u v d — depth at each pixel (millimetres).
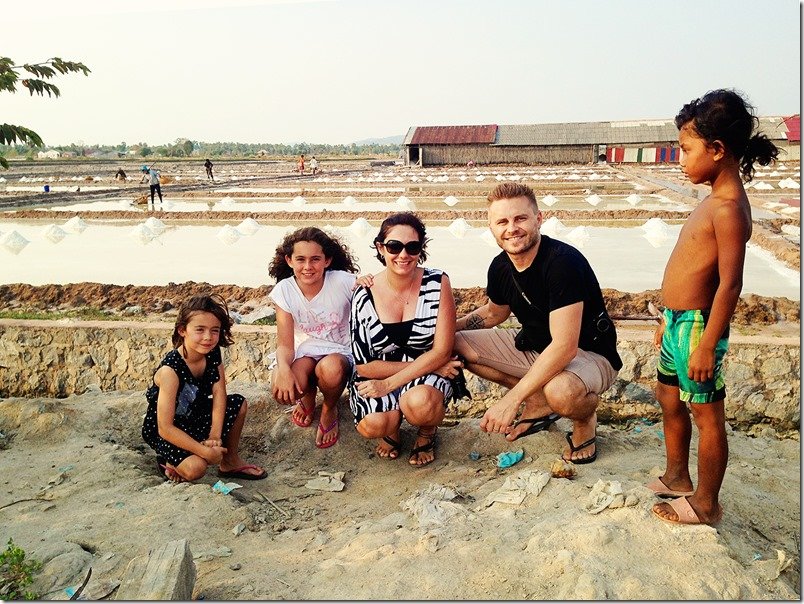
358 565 2676
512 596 2385
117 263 10289
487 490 3422
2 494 3559
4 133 4570
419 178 29469
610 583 2381
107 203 20531
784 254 9211
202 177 36062
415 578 2539
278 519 3406
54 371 5758
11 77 4473
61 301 7605
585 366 3424
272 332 5520
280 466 4117
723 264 2580
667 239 11469
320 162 70625
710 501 2793
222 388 3877
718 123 2533
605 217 13945
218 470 4027
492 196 3336
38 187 27891
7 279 9242
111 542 3016
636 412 5016
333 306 4098
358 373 3904
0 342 5766
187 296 7562
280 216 15305
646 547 2615
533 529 2814
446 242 11477
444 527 2947
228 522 3271
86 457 3992
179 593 2420
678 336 2803
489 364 3908
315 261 3932
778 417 4910
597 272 8938
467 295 7273
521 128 45594
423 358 3699
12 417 4324
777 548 2918
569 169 35156
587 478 3303
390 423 3766
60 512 3352
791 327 5902
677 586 2402
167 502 3398
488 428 3299
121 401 4766
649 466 3520
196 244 11969
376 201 19938
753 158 2658
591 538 2623
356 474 3965
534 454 3834
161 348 5629
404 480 3803
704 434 2787
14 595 2592
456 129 46312
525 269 3418
